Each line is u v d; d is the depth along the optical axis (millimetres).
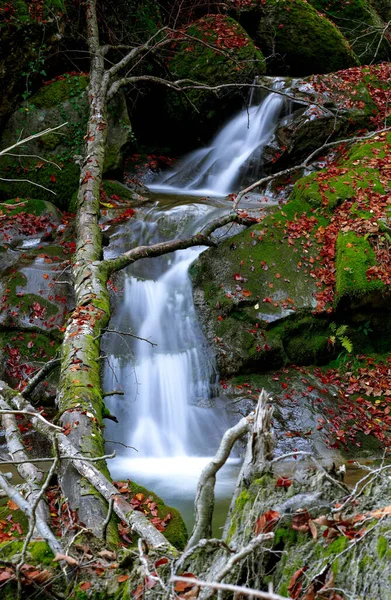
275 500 2605
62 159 9695
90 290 6309
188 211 8648
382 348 7586
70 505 3801
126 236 8297
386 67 12070
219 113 11875
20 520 3875
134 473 5906
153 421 6738
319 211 8391
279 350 7191
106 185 9594
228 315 7414
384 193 8594
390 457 6102
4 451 5977
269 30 12953
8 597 2820
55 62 10422
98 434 4582
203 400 6926
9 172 9695
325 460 5969
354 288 7301
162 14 13031
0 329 6984
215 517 4820
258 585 2432
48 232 8438
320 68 13234
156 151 12023
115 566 2932
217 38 11930
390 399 6848
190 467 6078
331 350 7422
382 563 2230
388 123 11070
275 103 11328
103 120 9211
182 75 11734
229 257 7793
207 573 2604
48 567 2963
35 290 7254
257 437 2807
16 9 9555
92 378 5195
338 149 10703
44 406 6566
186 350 7250
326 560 2357
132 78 10031
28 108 9875
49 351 6887
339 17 15219
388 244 7762
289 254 7836
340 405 6734
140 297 7582
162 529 4070
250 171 11148
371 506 2502
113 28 11727
